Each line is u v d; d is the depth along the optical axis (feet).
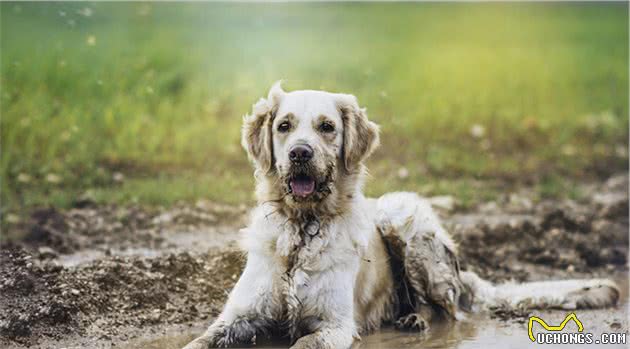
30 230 28.71
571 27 82.17
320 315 20.59
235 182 38.42
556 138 51.29
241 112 49.26
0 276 22.80
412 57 66.39
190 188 36.24
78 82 47.11
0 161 37.14
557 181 42.60
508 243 31.24
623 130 53.78
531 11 89.20
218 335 20.22
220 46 61.67
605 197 40.14
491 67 64.69
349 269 20.95
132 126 43.98
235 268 25.46
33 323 21.03
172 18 69.05
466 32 79.10
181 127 46.32
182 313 23.24
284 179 20.16
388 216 23.68
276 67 56.70
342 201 21.08
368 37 74.13
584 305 24.93
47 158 38.99
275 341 20.92
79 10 38.42
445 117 52.08
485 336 21.86
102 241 28.50
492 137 50.67
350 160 21.06
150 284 23.85
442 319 23.84
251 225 21.74
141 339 21.29
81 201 33.32
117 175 38.01
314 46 66.74
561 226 33.60
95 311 22.27
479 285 25.16
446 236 24.39
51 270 23.25
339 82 54.24
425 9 88.17
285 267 20.72
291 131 20.43
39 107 42.86
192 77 53.52
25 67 46.21
